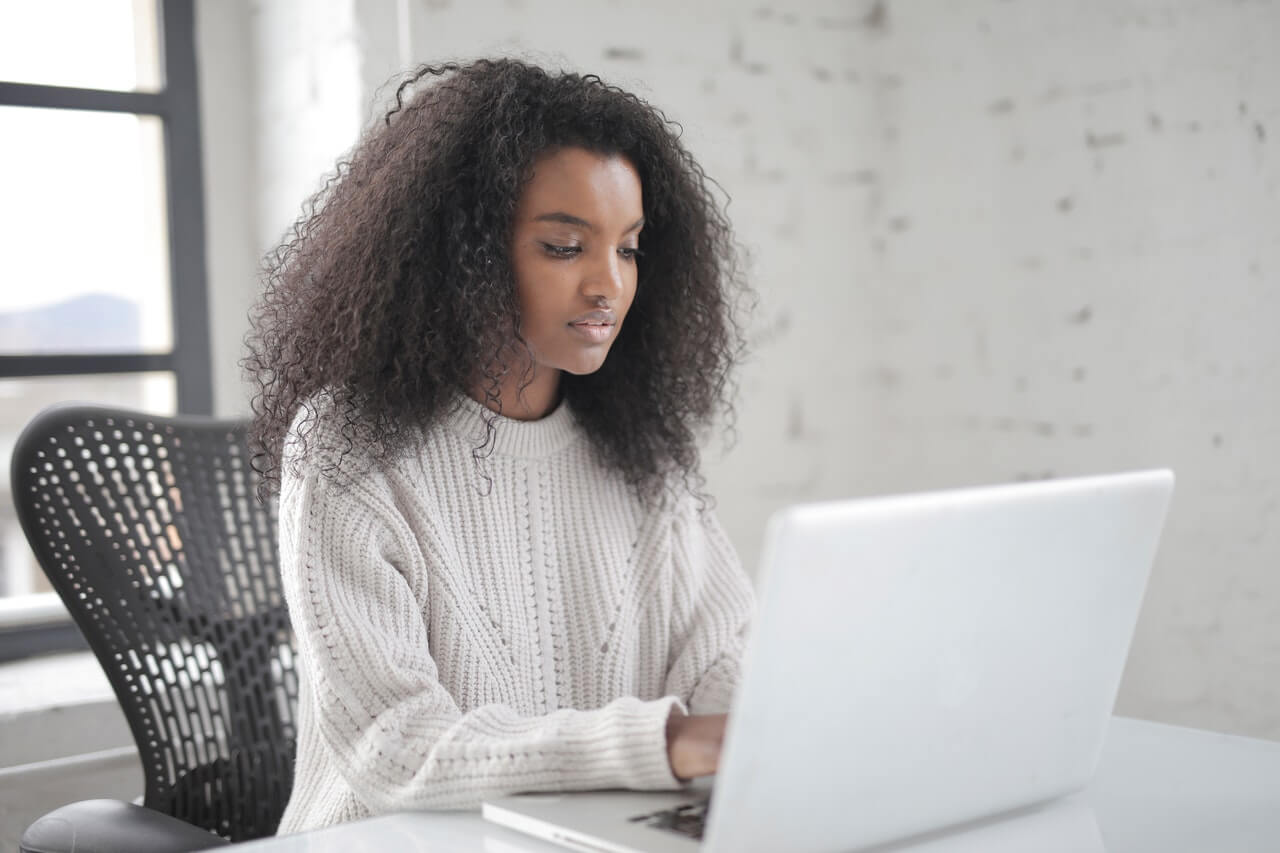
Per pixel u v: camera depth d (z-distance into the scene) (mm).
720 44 2373
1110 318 2207
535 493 1299
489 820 916
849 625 721
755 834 729
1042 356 2316
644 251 1367
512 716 1010
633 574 1344
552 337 1223
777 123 2451
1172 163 2102
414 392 1217
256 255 2301
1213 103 2041
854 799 771
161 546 1493
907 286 2559
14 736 1845
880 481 2627
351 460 1164
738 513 2424
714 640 1340
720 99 2377
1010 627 820
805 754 730
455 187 1212
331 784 1182
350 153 1397
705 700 1291
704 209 1399
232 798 1485
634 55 2266
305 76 2109
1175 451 2117
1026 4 2309
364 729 1049
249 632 1539
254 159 2291
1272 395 1979
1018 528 796
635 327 1376
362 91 1973
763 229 2438
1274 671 1990
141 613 1456
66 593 1410
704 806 885
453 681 1195
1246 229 2004
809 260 2504
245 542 1556
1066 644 867
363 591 1120
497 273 1198
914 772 800
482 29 2086
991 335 2404
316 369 1239
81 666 2070
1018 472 2365
